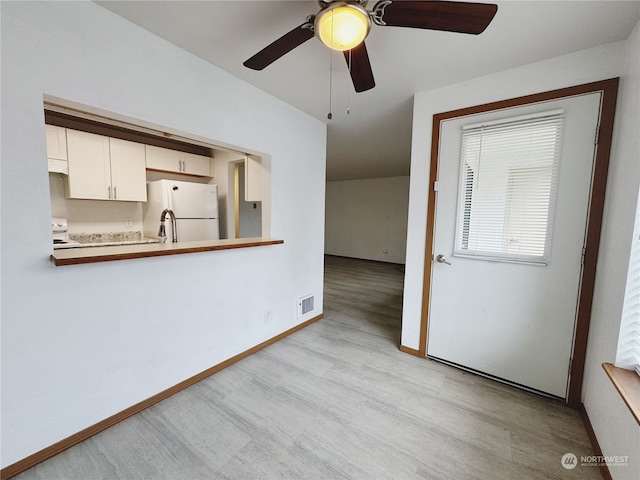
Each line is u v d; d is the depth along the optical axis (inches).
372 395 73.8
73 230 119.3
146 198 130.6
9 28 44.1
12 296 47.1
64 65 49.8
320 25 43.1
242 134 83.7
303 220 112.7
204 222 142.0
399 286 191.0
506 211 76.3
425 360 92.3
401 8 40.6
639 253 49.9
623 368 51.8
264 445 57.0
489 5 37.8
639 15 51.4
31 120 47.1
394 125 120.0
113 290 59.6
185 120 68.8
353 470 51.9
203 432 60.0
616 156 60.6
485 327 81.6
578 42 61.1
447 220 86.0
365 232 294.8
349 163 206.8
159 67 63.0
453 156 83.6
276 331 104.0
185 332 74.2
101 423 59.4
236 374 82.6
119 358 61.5
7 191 45.6
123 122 62.2
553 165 69.2
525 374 76.3
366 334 112.4
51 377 52.2
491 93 76.1
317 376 82.2
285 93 90.3
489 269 79.9
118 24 55.9
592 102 63.8
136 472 50.5
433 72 74.9
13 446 48.8
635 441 41.5
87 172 111.4
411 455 55.4
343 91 88.0
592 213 64.9
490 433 61.3
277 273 102.3
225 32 60.7
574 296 68.5
